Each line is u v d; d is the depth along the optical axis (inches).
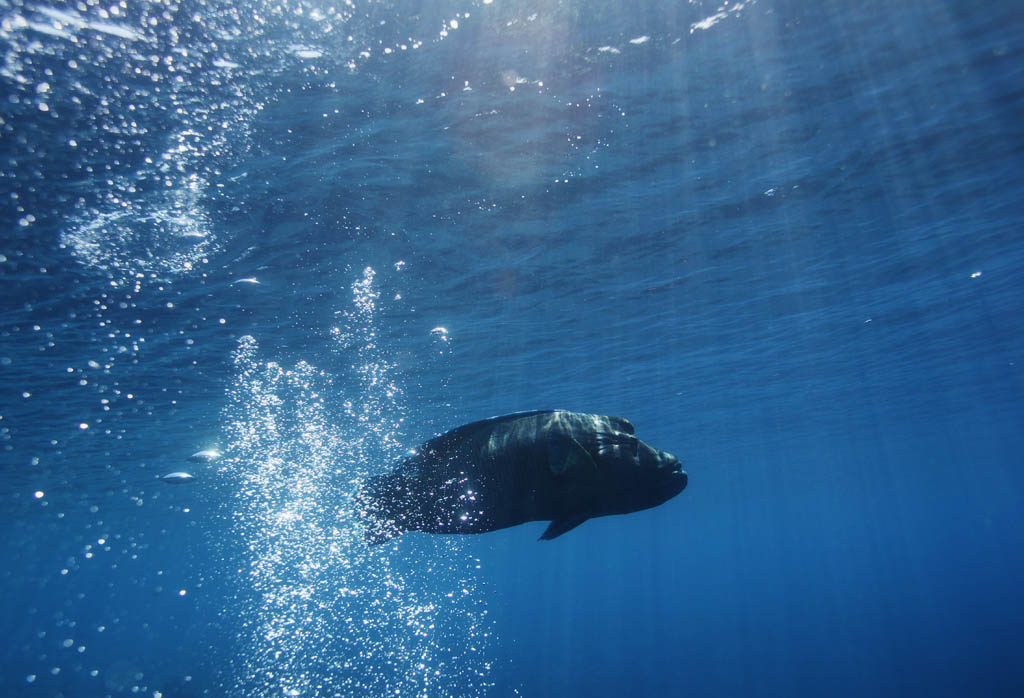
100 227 319.0
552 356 679.7
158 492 972.6
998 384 1112.2
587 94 318.0
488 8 255.1
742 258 518.9
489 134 331.3
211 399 605.6
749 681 1622.8
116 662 1503.4
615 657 2036.2
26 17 198.7
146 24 212.1
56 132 250.2
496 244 436.5
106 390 551.5
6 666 1801.2
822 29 297.4
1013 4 290.7
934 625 2255.2
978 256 576.1
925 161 414.6
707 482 1994.3
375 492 70.0
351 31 245.3
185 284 392.2
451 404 765.3
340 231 380.5
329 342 525.3
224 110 262.8
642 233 458.6
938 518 4953.3
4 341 432.5
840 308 662.5
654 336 671.1
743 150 380.8
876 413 1246.9
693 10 278.1
